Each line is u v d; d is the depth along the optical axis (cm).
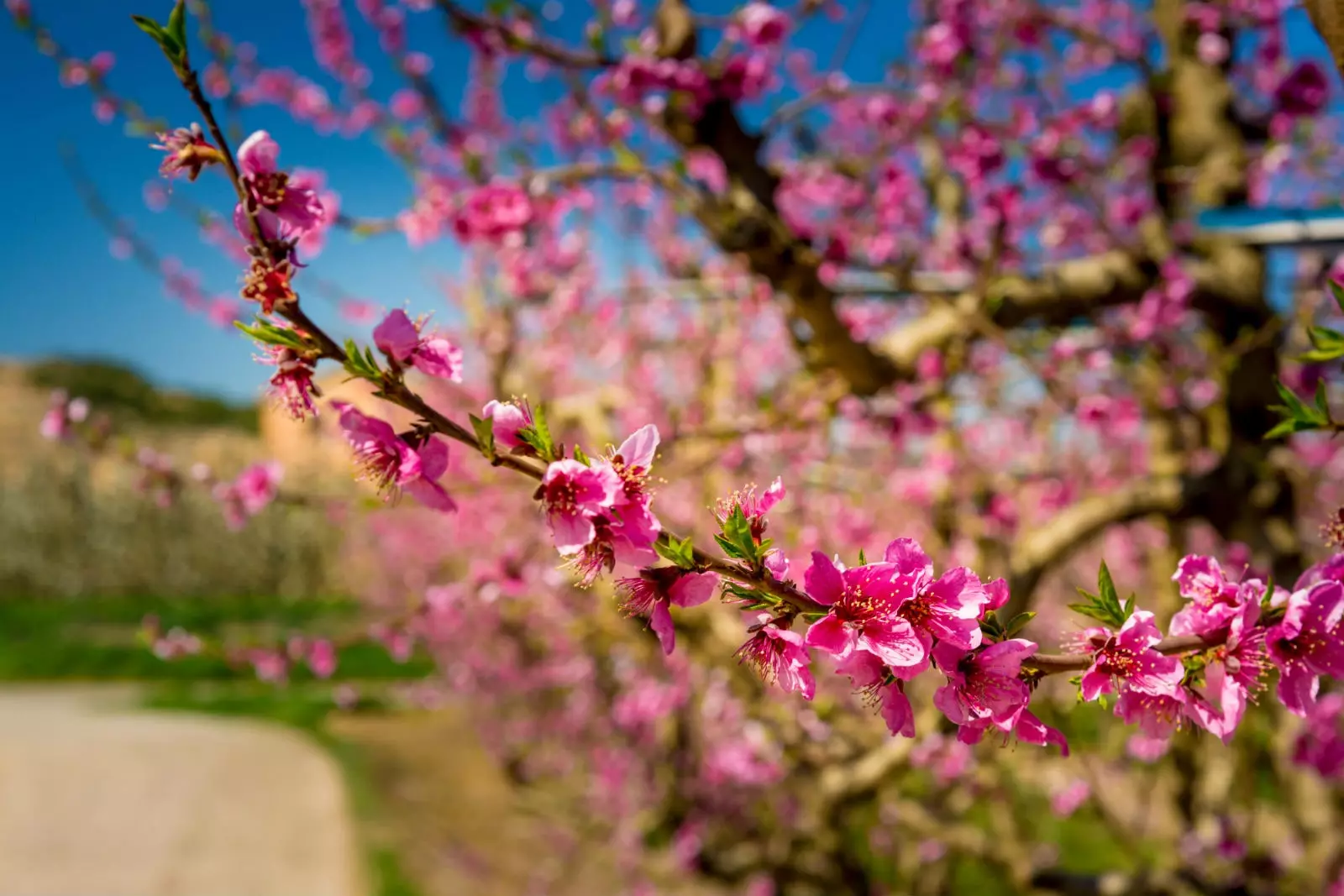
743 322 548
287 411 108
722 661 399
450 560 839
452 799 942
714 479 430
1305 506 427
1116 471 603
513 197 300
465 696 1030
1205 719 108
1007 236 361
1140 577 618
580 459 106
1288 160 404
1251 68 467
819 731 383
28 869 758
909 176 415
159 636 452
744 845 660
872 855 648
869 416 402
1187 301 379
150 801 927
